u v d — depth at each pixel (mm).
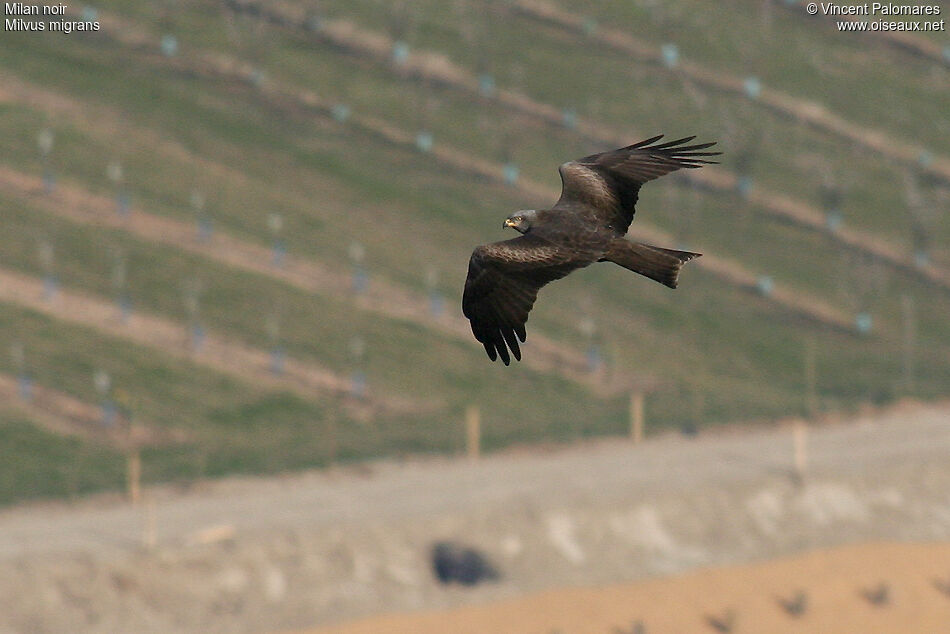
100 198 76500
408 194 83438
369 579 46125
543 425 61156
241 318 68250
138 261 71375
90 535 46562
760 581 49812
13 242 71250
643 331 73125
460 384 65375
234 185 80375
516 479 54094
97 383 60594
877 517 55094
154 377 61938
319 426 59625
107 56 91188
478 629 44781
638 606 47312
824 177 90688
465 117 91938
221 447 56406
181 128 85125
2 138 80000
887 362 73125
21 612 41844
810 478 55906
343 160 85562
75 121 83062
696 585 48969
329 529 47562
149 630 42469
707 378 69062
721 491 54062
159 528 47344
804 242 85062
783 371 71062
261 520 48375
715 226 84750
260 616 43938
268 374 63750
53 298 67062
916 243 86688
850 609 49188
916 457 59438
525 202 84875
